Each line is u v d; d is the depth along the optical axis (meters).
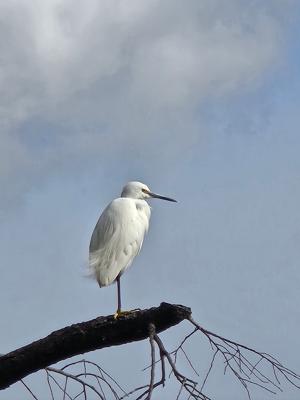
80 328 11.69
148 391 9.83
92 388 11.40
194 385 10.09
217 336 10.70
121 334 11.56
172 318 11.15
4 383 12.09
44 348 11.75
